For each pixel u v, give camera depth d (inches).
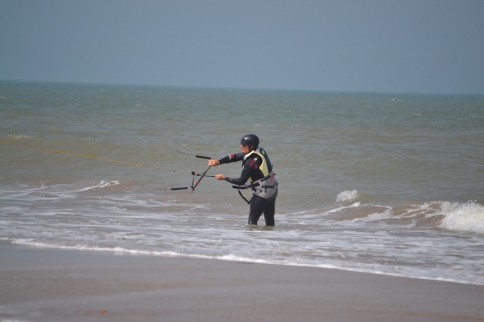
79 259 1041.5
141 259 1060.5
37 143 3115.2
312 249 1215.6
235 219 1630.2
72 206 1760.6
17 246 1135.0
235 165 2760.8
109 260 1040.8
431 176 2522.1
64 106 7436.0
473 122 6633.9
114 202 1877.5
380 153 3216.0
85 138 3523.6
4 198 1877.5
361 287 929.5
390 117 7736.2
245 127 4803.2
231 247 1202.0
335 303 840.9
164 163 2773.1
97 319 735.7
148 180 2325.3
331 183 2351.1
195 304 812.6
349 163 2829.7
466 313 813.9
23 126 4163.4
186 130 4357.8
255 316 773.9
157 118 5689.0
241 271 1002.1
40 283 880.9
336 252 1194.6
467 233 1472.7
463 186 2284.7
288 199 2022.6
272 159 2930.6
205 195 2043.6
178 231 1378.0
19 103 7628.0
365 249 1237.7
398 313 807.1
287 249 1205.1
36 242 1171.9
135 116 5885.8
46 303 790.5
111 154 2945.4
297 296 868.6
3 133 3639.3
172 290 872.9
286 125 5251.0
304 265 1064.2
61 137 3508.9
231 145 3472.0
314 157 2999.5
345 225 1590.8
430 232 1486.2
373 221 1659.7
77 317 740.0
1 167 2539.4
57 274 934.4
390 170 2662.4
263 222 1615.4
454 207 1740.9
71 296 824.9
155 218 1595.7
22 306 775.1
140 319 743.1
